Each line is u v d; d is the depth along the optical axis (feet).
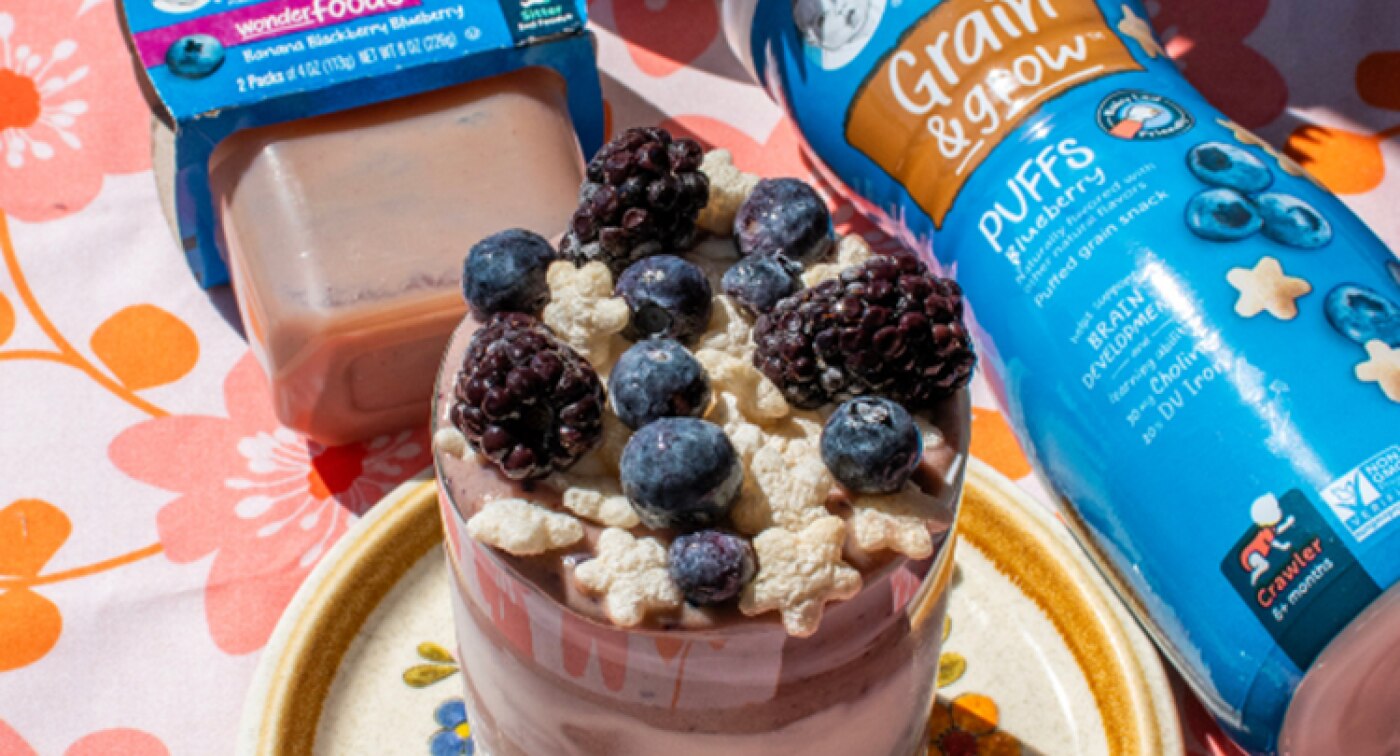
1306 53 1.80
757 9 1.63
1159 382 1.38
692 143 1.30
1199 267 1.39
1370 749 1.38
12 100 1.80
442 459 1.24
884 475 1.20
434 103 1.58
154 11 1.56
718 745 1.27
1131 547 1.40
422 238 1.52
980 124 1.50
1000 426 1.63
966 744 1.43
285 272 1.51
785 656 1.21
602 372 1.26
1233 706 1.36
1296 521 1.31
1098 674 1.44
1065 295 1.43
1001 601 1.49
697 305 1.26
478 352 1.21
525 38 1.59
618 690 1.24
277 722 1.39
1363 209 1.69
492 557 1.21
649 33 1.86
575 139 1.64
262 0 1.57
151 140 1.65
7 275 1.70
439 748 1.43
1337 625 1.30
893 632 1.26
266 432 1.63
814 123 1.60
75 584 1.53
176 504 1.58
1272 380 1.34
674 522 1.19
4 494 1.58
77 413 1.63
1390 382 1.33
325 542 1.56
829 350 1.22
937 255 1.55
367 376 1.54
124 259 1.72
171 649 1.50
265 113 1.54
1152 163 1.43
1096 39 1.50
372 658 1.47
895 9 1.53
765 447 1.22
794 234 1.29
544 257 1.28
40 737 1.46
